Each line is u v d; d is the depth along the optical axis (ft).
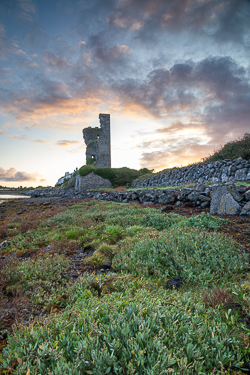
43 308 11.85
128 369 5.79
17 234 29.94
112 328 7.22
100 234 25.17
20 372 6.18
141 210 35.58
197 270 14.30
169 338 7.23
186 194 38.81
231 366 6.60
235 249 16.74
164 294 10.73
